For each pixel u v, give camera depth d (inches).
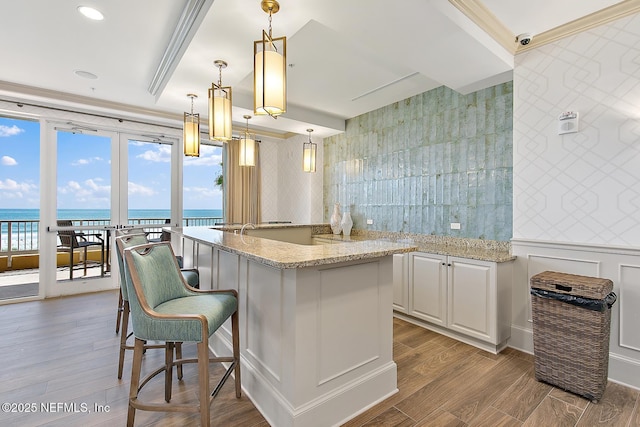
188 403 72.4
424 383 82.6
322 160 210.1
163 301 69.7
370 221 175.9
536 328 84.7
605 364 77.0
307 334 61.5
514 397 76.8
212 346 99.3
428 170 145.7
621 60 83.4
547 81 97.0
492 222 122.0
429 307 119.3
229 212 211.8
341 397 66.6
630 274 82.5
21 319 126.7
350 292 69.1
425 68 105.0
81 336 110.0
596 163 88.0
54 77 128.2
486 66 103.5
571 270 92.7
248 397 75.1
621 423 67.6
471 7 79.0
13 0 79.7
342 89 144.1
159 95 129.7
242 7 71.9
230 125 101.0
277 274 64.9
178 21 88.9
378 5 71.9
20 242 222.1
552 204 96.9
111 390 77.8
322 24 87.2
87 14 85.8
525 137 102.8
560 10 83.4
